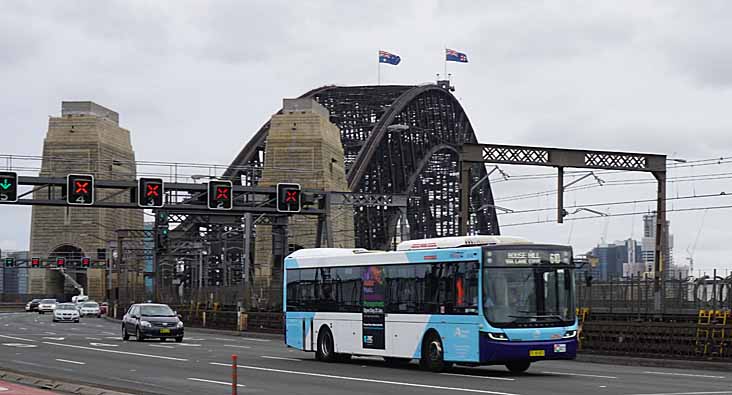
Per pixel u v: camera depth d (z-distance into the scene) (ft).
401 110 507.71
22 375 88.63
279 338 201.57
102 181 183.21
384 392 76.69
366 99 531.91
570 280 97.50
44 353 131.64
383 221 501.97
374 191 502.79
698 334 127.03
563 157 182.60
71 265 512.22
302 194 197.98
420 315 102.06
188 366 107.14
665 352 130.62
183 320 293.64
